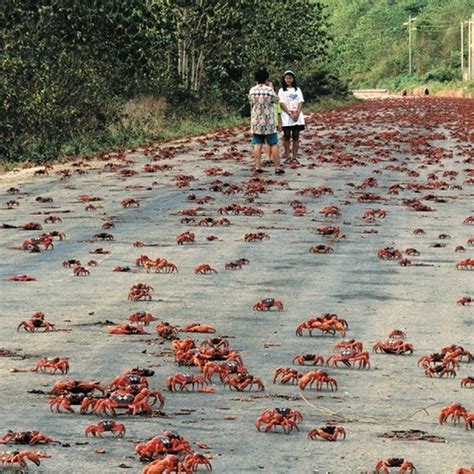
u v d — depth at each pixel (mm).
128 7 59406
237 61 87750
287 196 33625
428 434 11445
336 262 22578
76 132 55750
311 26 121938
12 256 23094
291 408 12391
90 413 11984
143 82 70938
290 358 14844
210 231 26625
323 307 18203
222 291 19469
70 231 26500
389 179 38844
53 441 10836
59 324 16672
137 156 49469
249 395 12945
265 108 42000
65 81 56281
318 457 10570
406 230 27000
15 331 16172
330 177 39375
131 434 11180
